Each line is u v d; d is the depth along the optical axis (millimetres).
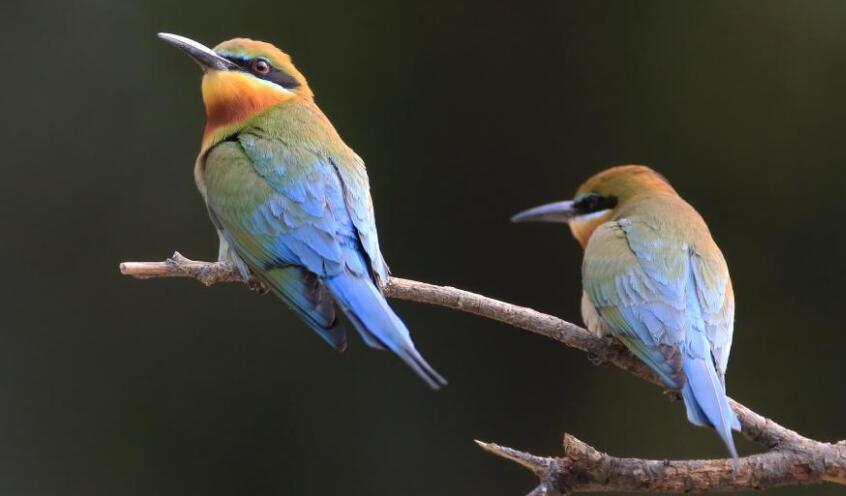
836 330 13023
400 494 12258
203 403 12312
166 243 12750
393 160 13117
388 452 12312
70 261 12586
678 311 8148
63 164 12773
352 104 13109
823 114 12984
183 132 12922
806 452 6773
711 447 12453
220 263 7652
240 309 12430
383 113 13141
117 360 12352
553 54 13195
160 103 12961
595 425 12617
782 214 13133
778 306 13094
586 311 9008
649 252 8562
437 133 13164
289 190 7641
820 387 12945
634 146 13219
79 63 12930
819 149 13031
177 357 12367
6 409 12086
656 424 12555
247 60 8359
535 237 13070
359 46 13133
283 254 7492
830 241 13070
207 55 8320
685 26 13070
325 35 13117
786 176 13109
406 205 13078
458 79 13195
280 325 12391
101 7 13023
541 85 13195
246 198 7676
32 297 12484
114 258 12617
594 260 8695
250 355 12375
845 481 6758
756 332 13055
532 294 13031
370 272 7363
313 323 7145
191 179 12875
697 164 13195
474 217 13117
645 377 8305
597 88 13195
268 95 8289
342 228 7469
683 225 8875
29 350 12336
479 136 13180
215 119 8297
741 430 7027
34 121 12812
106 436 12156
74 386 12273
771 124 13078
